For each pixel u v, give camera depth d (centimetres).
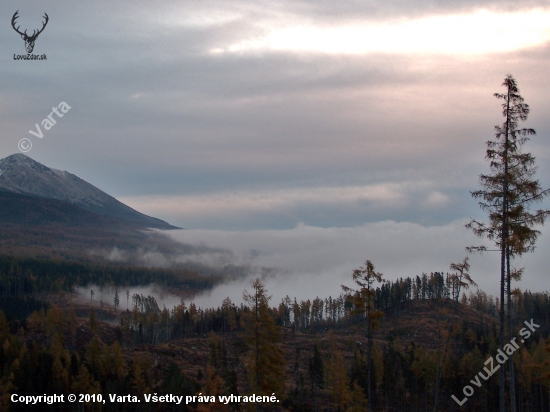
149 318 19375
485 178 3653
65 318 15525
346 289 5400
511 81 3516
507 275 3778
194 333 18975
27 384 9131
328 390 10419
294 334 17912
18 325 15212
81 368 9381
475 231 3784
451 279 5491
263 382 5553
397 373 10569
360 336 17425
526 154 3500
